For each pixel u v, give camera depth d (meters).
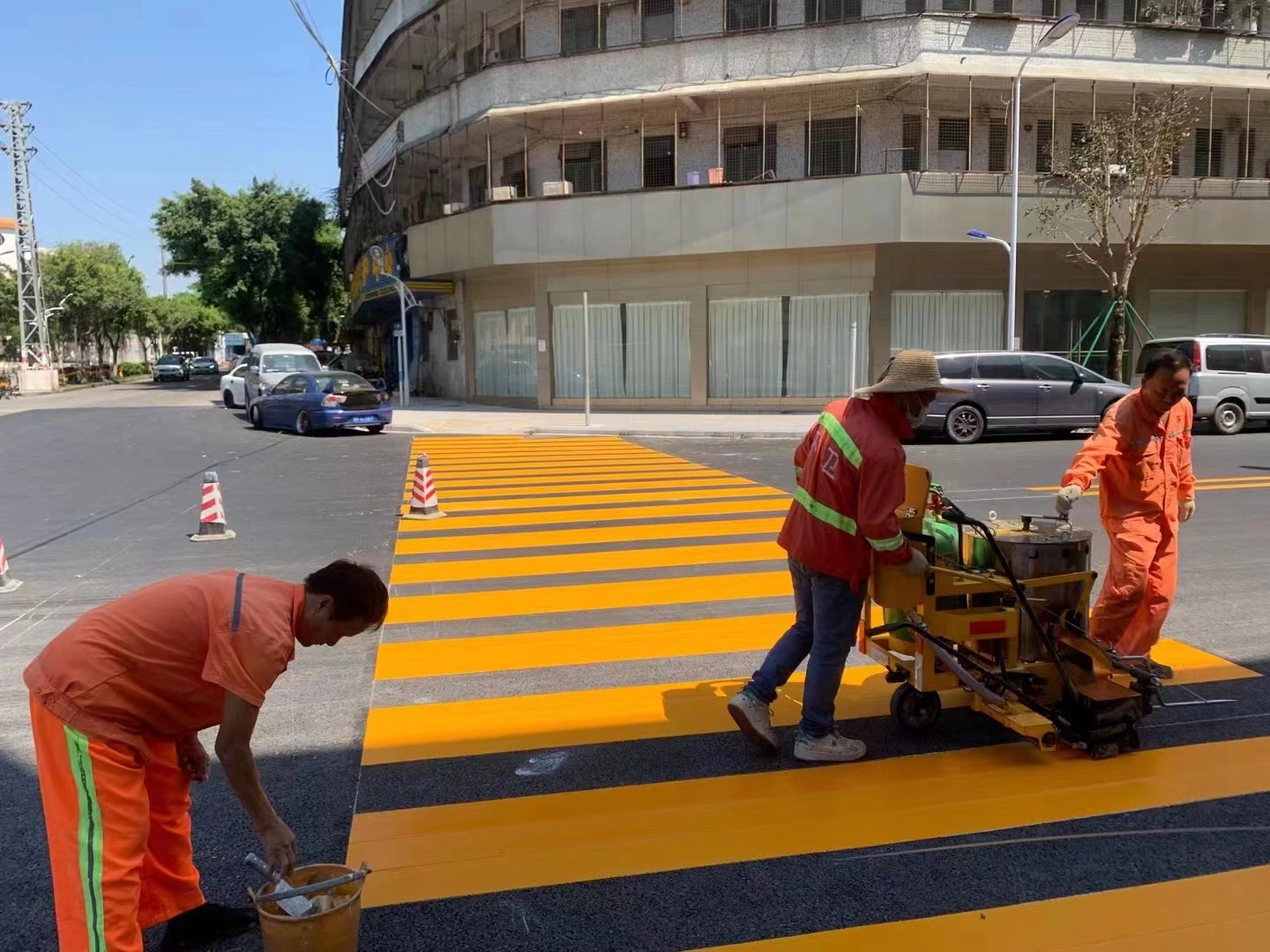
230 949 2.97
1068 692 4.16
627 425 21.23
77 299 55.16
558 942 2.95
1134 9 24.05
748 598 6.98
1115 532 4.77
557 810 3.79
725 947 2.92
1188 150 24.81
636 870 3.34
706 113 24.72
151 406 28.89
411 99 30.80
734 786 3.97
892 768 4.12
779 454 16.38
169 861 2.88
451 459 15.72
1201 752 4.26
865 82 22.61
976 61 22.56
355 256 42.72
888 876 3.28
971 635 4.11
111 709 2.49
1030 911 3.07
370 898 3.19
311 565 8.12
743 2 24.03
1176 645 5.73
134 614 2.56
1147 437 4.61
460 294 29.17
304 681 5.33
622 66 24.25
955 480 12.49
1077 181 21.75
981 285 23.58
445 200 31.03
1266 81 23.72
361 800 3.90
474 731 4.60
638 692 5.10
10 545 9.05
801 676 5.34
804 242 22.70
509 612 6.65
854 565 3.86
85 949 2.46
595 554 8.48
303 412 19.98
